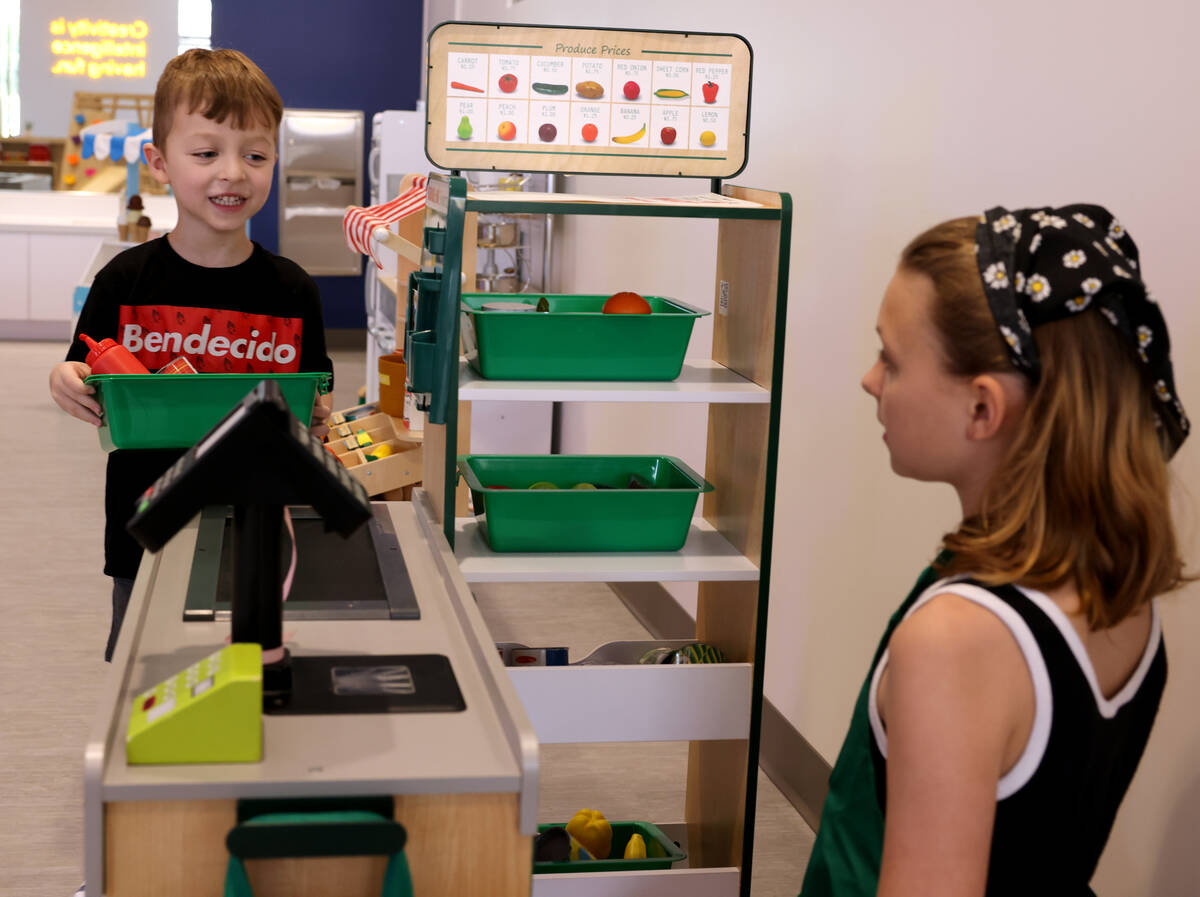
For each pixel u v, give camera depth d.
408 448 3.65
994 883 0.99
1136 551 0.96
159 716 1.07
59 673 3.42
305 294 2.12
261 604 1.20
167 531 1.13
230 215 1.96
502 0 6.34
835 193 2.76
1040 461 0.97
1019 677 0.93
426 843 1.11
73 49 9.40
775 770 3.08
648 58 2.15
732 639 2.28
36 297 8.61
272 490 1.15
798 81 2.96
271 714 1.18
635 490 2.11
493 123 2.11
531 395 1.98
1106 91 1.88
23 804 2.70
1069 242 0.96
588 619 4.12
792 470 3.00
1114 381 0.97
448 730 1.17
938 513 2.32
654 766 3.08
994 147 2.16
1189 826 1.71
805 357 2.92
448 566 1.59
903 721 0.94
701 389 2.07
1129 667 1.03
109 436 1.74
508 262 5.70
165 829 1.06
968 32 2.24
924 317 1.02
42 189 8.80
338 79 8.84
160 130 1.94
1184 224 1.72
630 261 4.37
